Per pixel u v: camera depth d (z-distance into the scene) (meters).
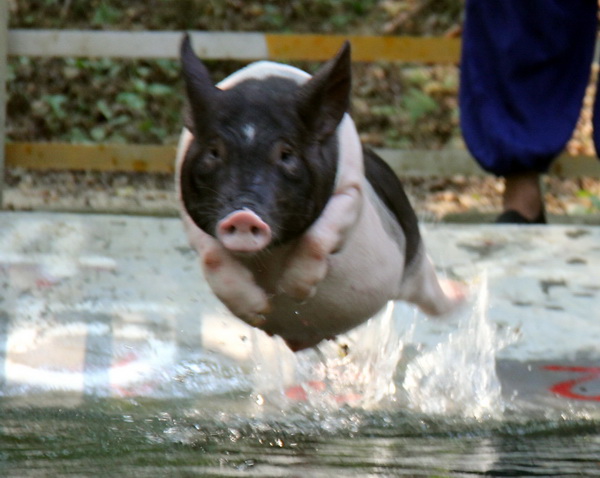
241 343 11.56
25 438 8.32
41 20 29.03
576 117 16.52
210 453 7.95
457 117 26.84
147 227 15.70
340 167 8.15
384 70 28.22
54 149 19.64
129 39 19.23
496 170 16.70
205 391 10.04
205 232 7.92
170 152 19.81
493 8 16.34
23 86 27.36
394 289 9.24
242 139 7.54
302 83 8.13
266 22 29.23
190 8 29.16
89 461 7.69
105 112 26.78
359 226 8.52
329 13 29.83
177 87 27.72
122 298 12.88
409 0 30.14
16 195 22.20
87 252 14.52
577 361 11.17
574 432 8.66
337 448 8.12
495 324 12.23
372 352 10.73
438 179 23.78
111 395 9.88
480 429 8.73
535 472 7.49
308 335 9.18
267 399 9.70
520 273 14.02
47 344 11.38
